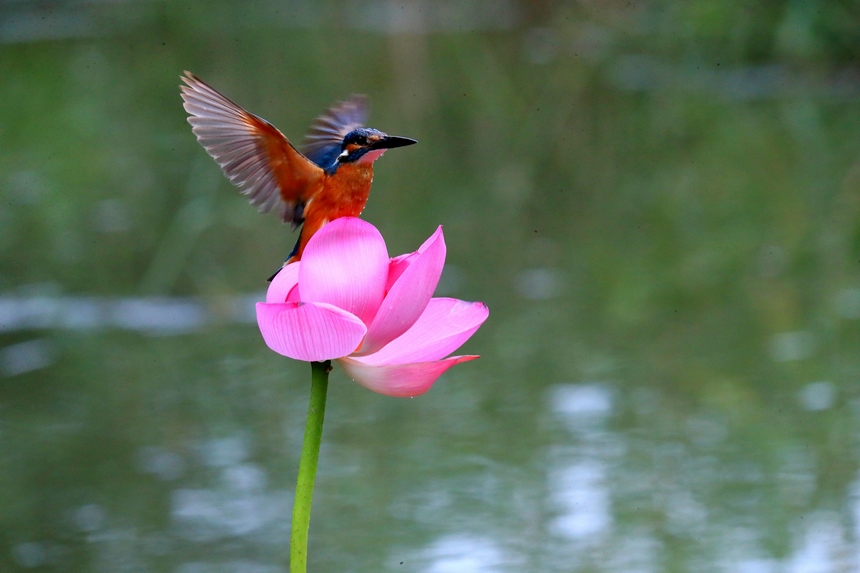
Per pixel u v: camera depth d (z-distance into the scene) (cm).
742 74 2178
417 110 2092
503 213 1469
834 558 664
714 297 1120
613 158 1762
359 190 505
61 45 2711
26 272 1234
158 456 830
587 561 670
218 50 2647
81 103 2195
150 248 1309
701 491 754
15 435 862
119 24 2970
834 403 873
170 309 1131
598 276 1198
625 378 937
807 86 2080
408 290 322
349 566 665
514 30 2745
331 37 2756
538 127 1942
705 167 1681
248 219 1441
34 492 777
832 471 775
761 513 727
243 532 727
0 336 1062
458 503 749
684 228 1384
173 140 1902
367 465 809
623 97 2086
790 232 1343
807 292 1127
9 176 1681
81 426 881
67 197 1539
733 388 909
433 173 1708
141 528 721
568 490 764
